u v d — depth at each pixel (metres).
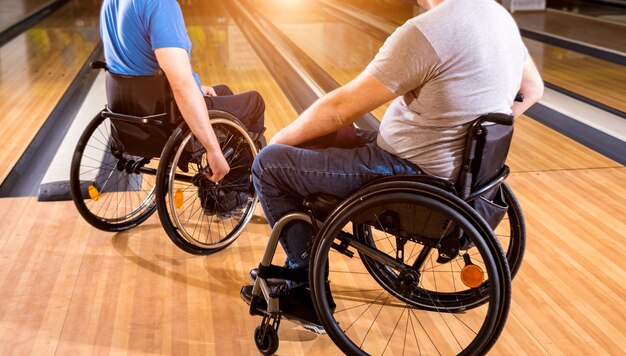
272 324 2.26
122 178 3.83
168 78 2.54
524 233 2.36
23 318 2.46
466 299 2.46
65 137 4.45
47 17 10.55
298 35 8.87
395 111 2.01
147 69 2.63
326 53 7.67
